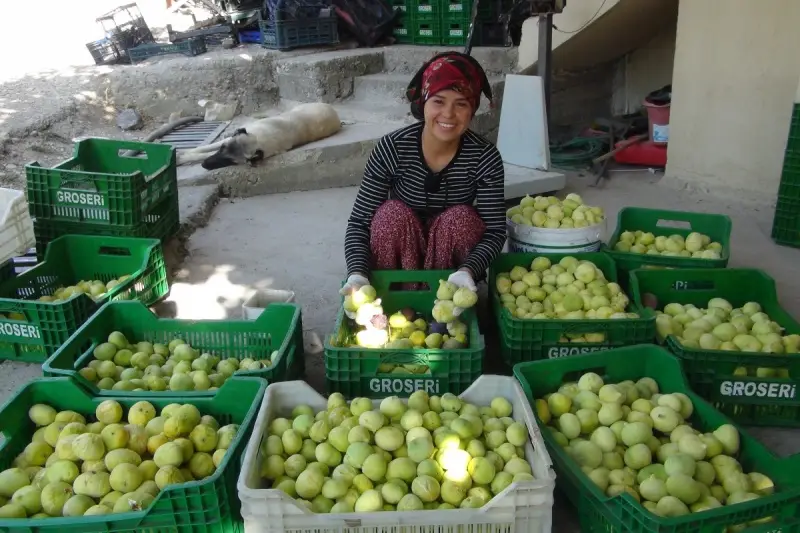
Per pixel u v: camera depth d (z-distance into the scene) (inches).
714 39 199.5
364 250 117.5
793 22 181.2
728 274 123.2
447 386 97.6
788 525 71.4
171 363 105.8
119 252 149.2
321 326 132.0
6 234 126.4
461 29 275.7
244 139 206.4
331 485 75.1
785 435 100.0
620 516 71.4
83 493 76.5
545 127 205.3
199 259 163.8
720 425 86.7
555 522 84.7
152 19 377.7
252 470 73.6
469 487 76.4
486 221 119.0
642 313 109.1
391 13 292.5
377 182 119.3
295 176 216.8
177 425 83.0
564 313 114.3
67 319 114.7
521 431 81.3
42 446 84.7
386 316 112.3
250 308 119.6
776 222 171.9
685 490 75.9
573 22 233.6
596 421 88.7
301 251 168.1
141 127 259.3
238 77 271.6
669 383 96.0
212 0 326.0
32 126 232.7
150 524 69.9
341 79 271.0
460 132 110.0
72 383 89.1
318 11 286.8
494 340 125.0
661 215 145.1
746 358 99.2
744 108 196.9
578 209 136.1
